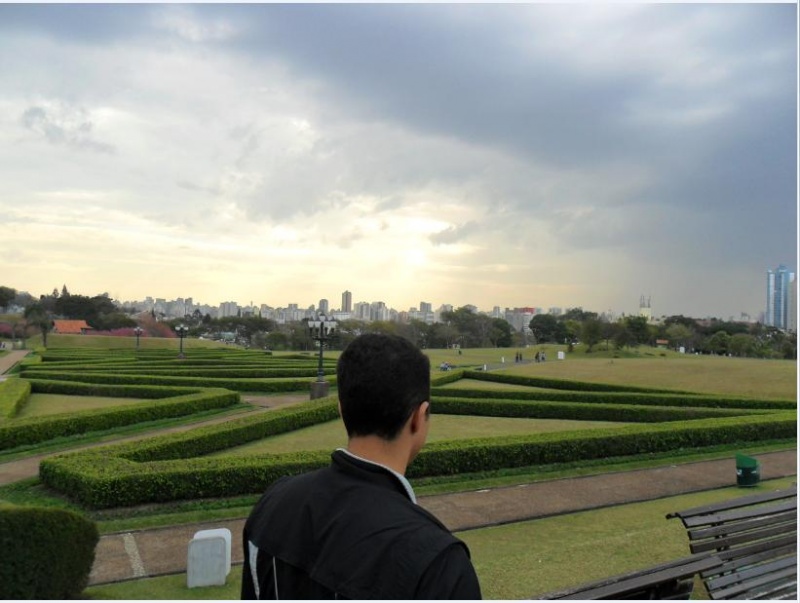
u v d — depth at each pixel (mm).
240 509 10227
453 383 32719
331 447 15086
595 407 20281
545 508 10789
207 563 7109
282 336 82062
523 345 108125
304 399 25344
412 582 1693
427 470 12562
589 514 10547
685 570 4215
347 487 1959
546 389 30656
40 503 10203
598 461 14328
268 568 1968
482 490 11961
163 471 10297
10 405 18312
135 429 17031
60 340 77375
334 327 23781
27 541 5715
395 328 90250
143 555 8125
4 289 91250
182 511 9984
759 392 31375
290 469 11172
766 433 17172
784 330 91625
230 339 102812
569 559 6715
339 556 1796
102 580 7230
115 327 93688
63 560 5949
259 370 31391
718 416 19734
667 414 19969
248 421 15750
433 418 20297
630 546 7188
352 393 2070
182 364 34625
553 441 13953
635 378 36938
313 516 1936
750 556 4840
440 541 1770
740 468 12633
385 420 2041
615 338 72562
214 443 14125
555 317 115750
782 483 12922
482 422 19656
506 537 9219
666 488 12328
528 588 5859
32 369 28938
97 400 22891
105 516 9602
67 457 11320
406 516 1848
